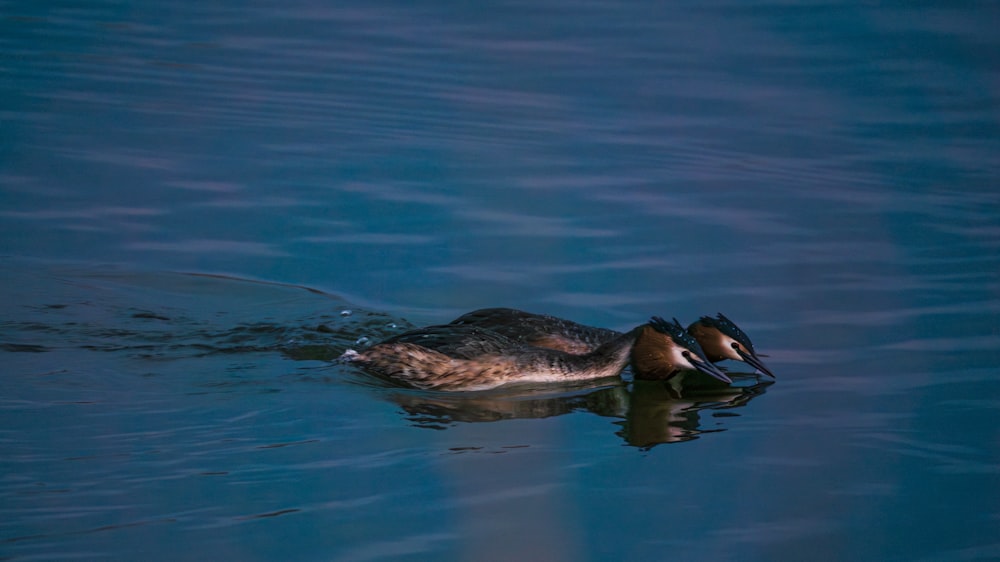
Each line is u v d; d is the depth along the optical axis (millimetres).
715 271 25984
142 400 19500
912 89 37562
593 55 40969
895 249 27250
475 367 21234
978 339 22438
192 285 24828
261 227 27875
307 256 26422
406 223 28250
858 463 17797
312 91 37531
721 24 43625
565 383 21781
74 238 26891
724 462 17953
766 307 24281
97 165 31141
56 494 16125
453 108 36406
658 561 15062
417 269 25891
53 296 23812
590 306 24344
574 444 18688
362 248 26859
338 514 15922
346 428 18922
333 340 22609
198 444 17953
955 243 27562
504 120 35500
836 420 19422
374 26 43844
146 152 32219
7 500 15898
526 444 18625
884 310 24000
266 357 21750
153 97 36500
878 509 16375
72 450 17500
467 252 26719
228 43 41812
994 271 25938
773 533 15742
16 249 26141
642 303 24500
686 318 23812
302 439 18391
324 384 20672
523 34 43000
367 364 21484
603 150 33438
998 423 19031
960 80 38062
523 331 22453
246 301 24203
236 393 20047
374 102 36688
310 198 29609
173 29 43156
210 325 22969
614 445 18656
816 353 22297
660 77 39031
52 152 31844
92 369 20625
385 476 17203
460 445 18469
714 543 15484
